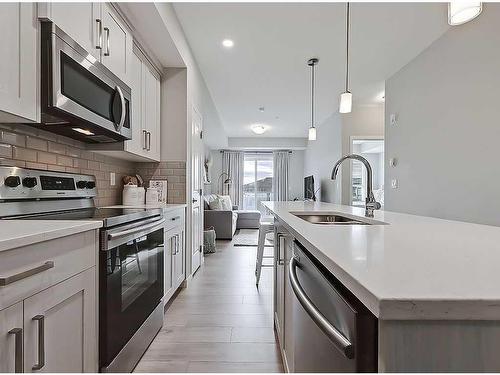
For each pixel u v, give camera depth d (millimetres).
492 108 2520
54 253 1059
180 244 2955
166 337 2117
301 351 998
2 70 1178
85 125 1740
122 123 2039
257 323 2336
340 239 929
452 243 876
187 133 3264
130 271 1687
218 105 5695
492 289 483
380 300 444
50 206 1830
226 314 2504
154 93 3016
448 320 451
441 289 482
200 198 4109
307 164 9234
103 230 1403
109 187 2738
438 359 451
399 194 4023
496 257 697
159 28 2420
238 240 6301
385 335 454
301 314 997
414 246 825
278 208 2617
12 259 865
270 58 3646
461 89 2873
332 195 6281
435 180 3271
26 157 1709
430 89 3346
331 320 686
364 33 3061
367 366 530
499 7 2443
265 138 9234
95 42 1800
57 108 1421
